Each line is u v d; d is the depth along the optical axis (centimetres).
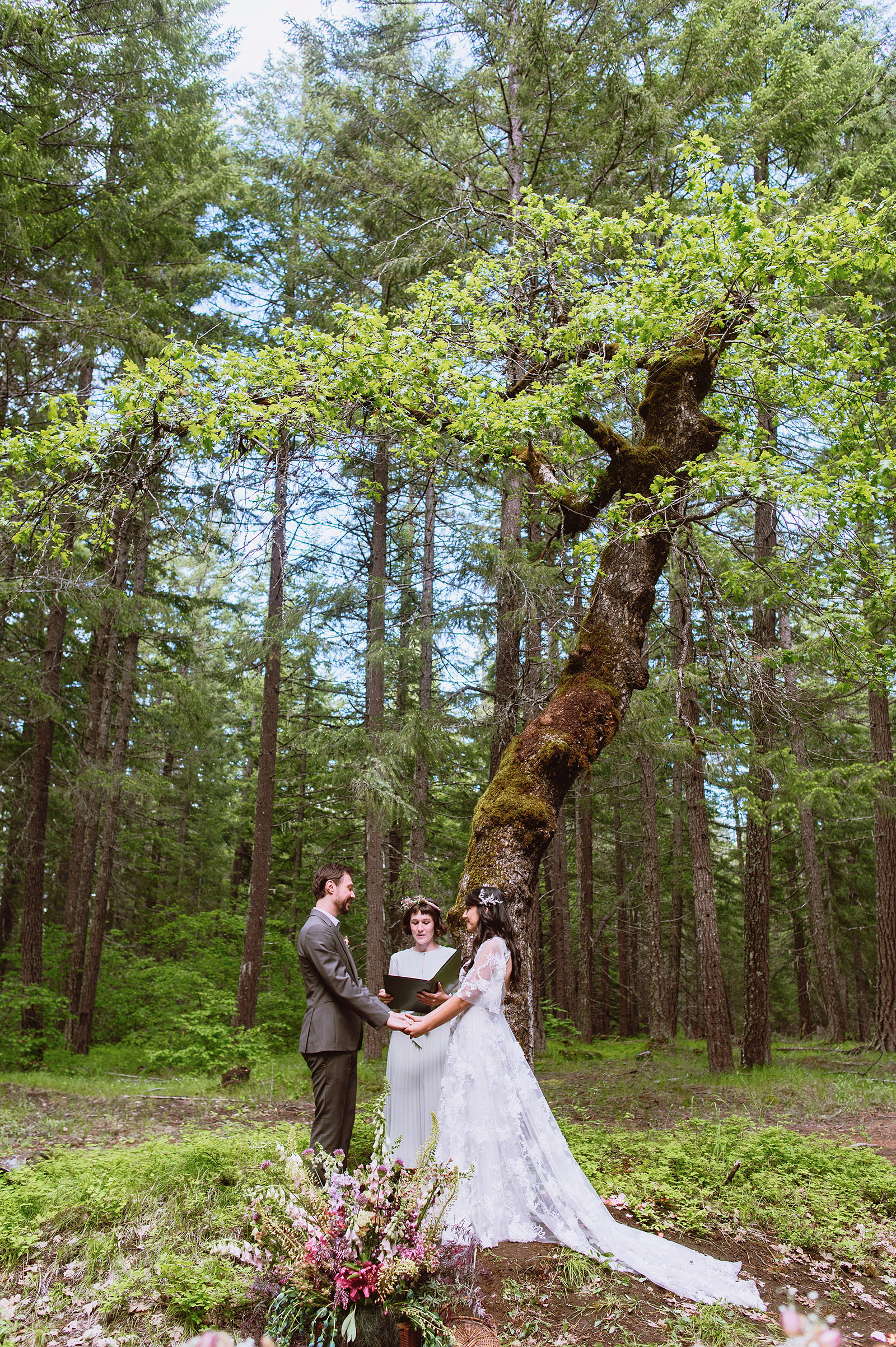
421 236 1057
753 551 991
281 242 1419
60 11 984
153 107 1203
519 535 1144
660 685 1031
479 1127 418
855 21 1280
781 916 2312
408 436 678
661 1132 667
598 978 2638
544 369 672
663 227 622
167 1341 329
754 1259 446
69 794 1397
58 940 1706
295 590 1353
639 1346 337
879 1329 385
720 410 775
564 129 1011
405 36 1103
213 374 611
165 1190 460
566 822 2139
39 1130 720
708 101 888
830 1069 1189
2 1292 368
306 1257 314
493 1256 396
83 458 624
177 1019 1357
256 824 1451
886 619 713
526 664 1111
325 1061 434
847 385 645
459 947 543
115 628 1339
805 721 1016
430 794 1745
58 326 1069
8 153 942
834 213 579
